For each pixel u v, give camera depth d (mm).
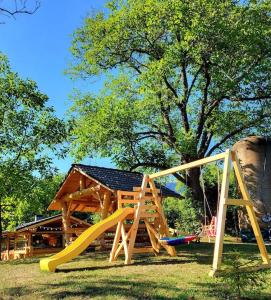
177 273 9875
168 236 13656
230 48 22188
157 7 22906
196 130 26781
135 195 13305
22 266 12867
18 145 18000
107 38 25297
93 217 32125
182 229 25531
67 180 17453
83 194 16906
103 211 15797
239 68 22828
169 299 7098
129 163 25750
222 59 22625
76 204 19312
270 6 23203
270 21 23234
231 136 26734
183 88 25969
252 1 23219
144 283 8578
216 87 25141
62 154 19016
